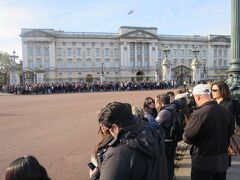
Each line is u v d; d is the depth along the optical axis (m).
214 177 6.11
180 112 8.70
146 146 3.80
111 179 3.57
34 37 133.62
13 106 36.06
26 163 3.22
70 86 77.69
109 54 142.12
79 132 17.80
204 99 6.06
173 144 8.15
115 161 3.66
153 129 4.32
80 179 9.60
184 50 150.00
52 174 10.09
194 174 6.08
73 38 138.50
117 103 4.16
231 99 8.39
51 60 135.25
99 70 140.25
